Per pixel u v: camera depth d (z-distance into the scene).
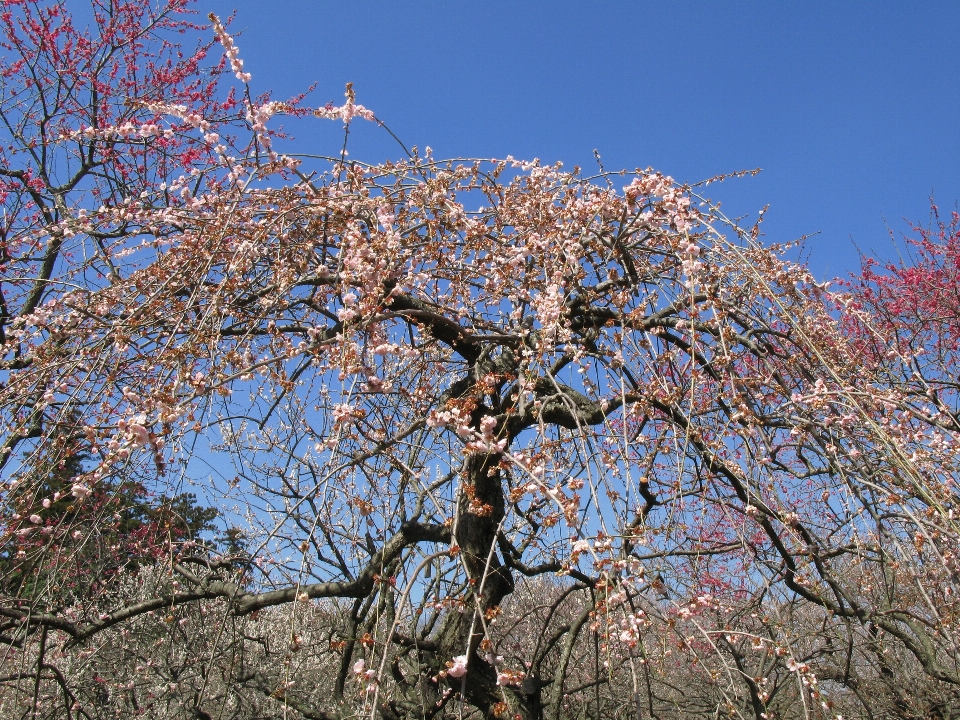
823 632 4.36
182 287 3.49
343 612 4.78
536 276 3.97
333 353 3.21
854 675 4.88
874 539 3.54
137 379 3.29
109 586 5.11
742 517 4.12
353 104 3.64
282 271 3.51
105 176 6.34
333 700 4.68
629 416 3.66
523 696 3.83
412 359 3.71
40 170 6.08
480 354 3.97
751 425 3.13
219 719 4.82
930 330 8.65
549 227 3.93
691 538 3.61
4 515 2.95
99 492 3.74
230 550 4.84
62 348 3.40
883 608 4.41
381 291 3.27
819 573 3.90
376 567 3.89
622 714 4.94
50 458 3.03
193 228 3.68
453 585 3.80
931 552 3.16
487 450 2.78
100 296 3.63
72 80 6.34
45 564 3.62
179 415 2.83
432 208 3.69
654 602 3.52
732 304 3.68
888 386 4.11
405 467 3.28
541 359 3.26
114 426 2.84
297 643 3.19
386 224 3.33
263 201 3.65
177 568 4.37
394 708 3.92
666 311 4.06
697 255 3.46
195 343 2.96
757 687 3.25
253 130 3.49
